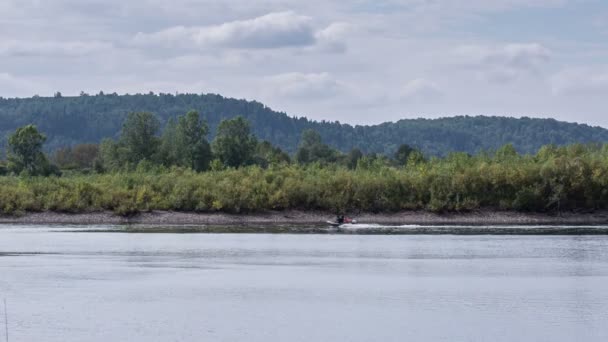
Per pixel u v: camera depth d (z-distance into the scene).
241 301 90.00
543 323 78.81
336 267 120.69
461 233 188.75
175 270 116.19
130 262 125.50
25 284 101.19
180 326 76.69
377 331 75.25
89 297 91.69
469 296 93.88
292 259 131.25
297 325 77.50
